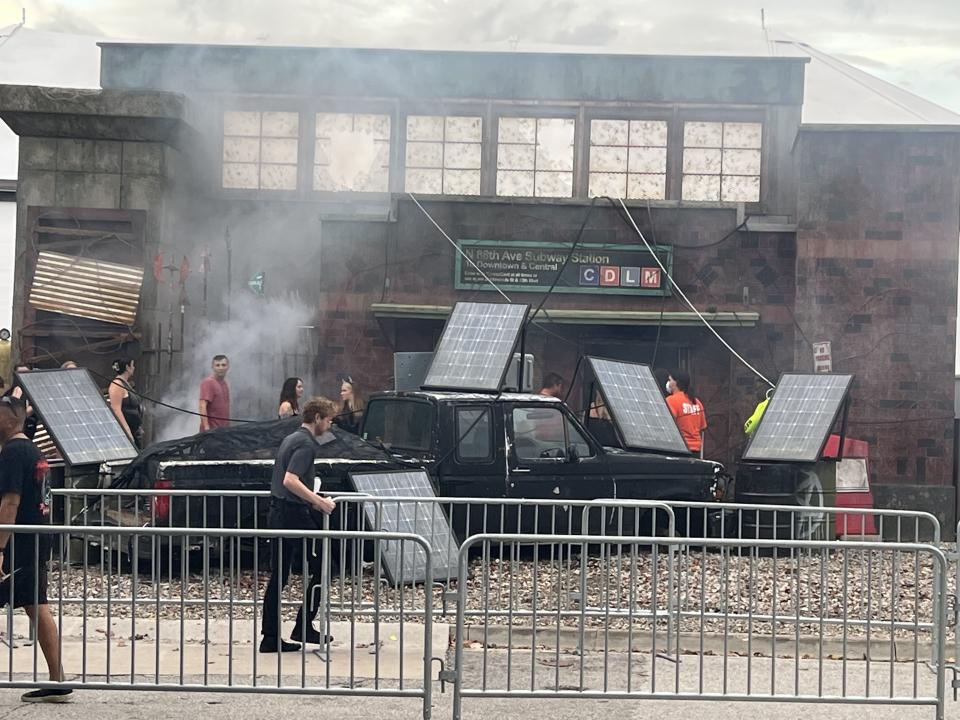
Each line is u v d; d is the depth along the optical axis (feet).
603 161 67.97
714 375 63.05
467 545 24.16
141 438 55.36
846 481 52.44
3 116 60.44
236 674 27.58
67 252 61.16
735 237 62.44
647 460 46.62
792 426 49.70
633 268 62.54
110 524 42.11
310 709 25.03
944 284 60.85
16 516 25.48
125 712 24.58
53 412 43.91
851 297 61.16
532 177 68.18
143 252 60.95
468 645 31.71
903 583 39.29
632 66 67.87
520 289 62.85
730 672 29.27
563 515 45.27
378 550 24.47
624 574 38.47
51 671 25.30
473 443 44.62
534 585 25.61
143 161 61.11
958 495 60.95
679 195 67.62
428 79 68.13
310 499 29.94
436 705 25.55
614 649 32.07
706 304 62.39
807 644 32.24
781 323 62.28
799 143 61.62
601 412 53.57
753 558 25.20
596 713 25.17
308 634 30.04
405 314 62.18
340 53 68.03
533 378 63.00
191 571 41.34
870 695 26.91
